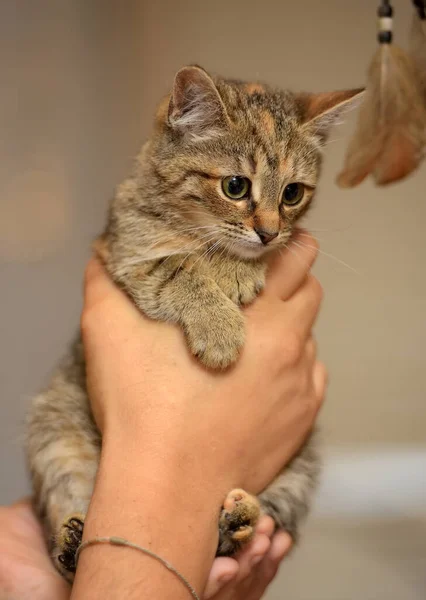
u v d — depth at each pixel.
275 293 0.33
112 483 0.25
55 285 0.57
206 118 0.33
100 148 0.57
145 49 0.57
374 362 0.55
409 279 0.55
